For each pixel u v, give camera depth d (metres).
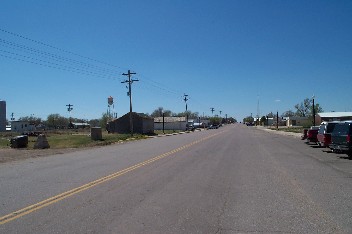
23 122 108.56
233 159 21.80
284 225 7.76
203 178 14.33
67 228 7.61
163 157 23.44
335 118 89.88
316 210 9.06
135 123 80.69
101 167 18.42
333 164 19.08
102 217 8.45
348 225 7.74
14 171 17.53
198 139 47.94
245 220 8.16
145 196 10.83
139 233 7.25
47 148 36.50
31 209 9.36
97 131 50.66
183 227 7.64
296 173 15.69
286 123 134.62
